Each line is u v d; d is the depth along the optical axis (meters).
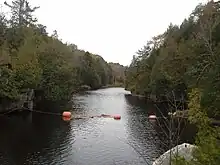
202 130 12.32
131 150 24.98
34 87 49.47
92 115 43.94
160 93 61.59
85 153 24.00
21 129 32.81
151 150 24.98
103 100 68.56
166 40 71.62
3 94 40.38
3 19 58.41
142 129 33.75
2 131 31.59
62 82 61.25
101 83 134.75
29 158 22.52
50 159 22.34
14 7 69.38
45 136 29.70
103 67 140.50
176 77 52.66
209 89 22.41
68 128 33.84
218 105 21.22
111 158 22.80
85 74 111.69
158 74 61.72
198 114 23.23
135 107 55.19
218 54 23.23
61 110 48.25
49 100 58.75
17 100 44.75
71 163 21.47
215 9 38.97
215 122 21.94
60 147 25.69
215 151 9.30
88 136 29.98
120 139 28.83
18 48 53.94
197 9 50.84
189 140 27.02
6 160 21.92
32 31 62.47
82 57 116.50
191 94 28.11
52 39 70.00
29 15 71.56
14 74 44.12
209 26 31.53
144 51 89.94
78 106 54.38
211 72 23.17
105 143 27.27
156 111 49.38
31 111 46.22
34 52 53.72
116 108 53.19
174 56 58.22
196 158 10.12
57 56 62.59
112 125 36.19
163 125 36.16
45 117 41.22
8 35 55.88
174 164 10.05
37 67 51.41
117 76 165.00
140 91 83.50
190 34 56.59
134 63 102.75
